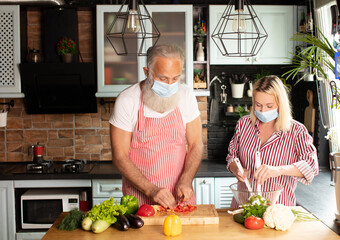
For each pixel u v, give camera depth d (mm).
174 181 2270
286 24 3754
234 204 2271
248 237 1684
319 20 3502
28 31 4004
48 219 3547
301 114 4074
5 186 3529
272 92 2031
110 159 4121
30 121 4098
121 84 3736
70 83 3801
